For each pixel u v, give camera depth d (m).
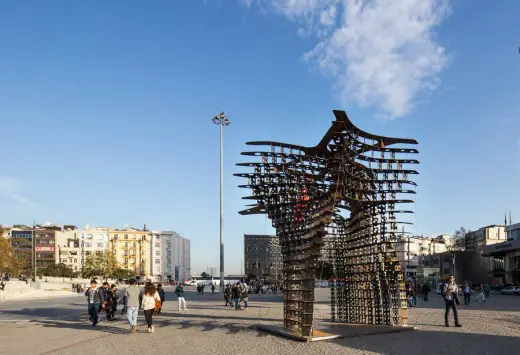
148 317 16.45
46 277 102.75
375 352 11.72
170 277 179.62
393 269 16.70
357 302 17.89
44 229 148.50
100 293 19.08
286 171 15.20
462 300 40.41
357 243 17.52
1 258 78.00
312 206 14.49
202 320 20.78
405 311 16.47
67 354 12.06
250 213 17.83
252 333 15.79
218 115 47.00
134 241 169.00
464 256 93.06
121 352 12.30
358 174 15.73
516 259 80.19
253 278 66.06
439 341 13.48
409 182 16.23
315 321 18.12
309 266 13.97
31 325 19.38
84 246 158.88
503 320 19.91
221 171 47.16
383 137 15.49
